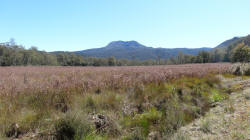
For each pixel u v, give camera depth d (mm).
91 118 3379
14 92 4262
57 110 3594
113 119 3436
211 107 5074
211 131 3219
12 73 10414
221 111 4410
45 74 10258
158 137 3137
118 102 4316
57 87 4781
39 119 3100
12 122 2887
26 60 59000
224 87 7816
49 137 2680
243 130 3039
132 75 8453
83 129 2867
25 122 2947
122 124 3455
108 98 4453
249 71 12375
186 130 3416
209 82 8180
